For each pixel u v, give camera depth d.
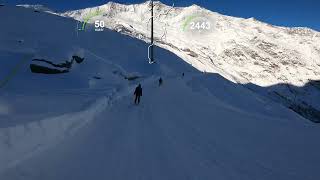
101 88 24.67
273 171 8.73
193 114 18.48
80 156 9.12
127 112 17.34
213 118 17.61
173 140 11.53
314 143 12.17
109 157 9.20
